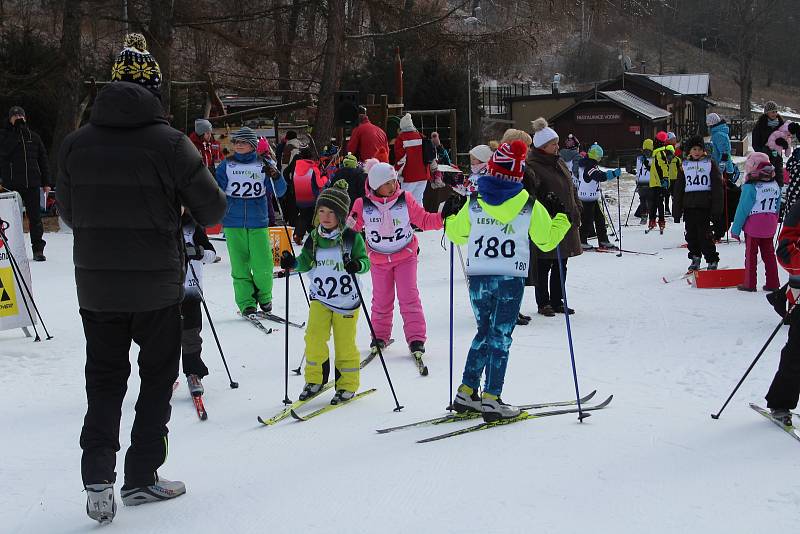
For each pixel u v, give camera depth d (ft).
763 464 14.23
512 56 68.74
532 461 14.84
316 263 19.25
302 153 48.62
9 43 67.26
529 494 13.38
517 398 19.03
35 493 14.52
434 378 21.16
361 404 19.17
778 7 235.61
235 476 14.98
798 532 11.71
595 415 17.37
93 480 12.82
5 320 25.73
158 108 13.51
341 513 13.07
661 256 41.91
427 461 15.14
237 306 31.19
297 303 31.45
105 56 79.82
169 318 13.61
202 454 16.25
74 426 18.16
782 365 15.96
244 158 28.55
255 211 28.68
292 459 15.74
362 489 13.98
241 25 73.41
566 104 154.81
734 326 25.40
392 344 24.98
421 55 72.28
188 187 13.43
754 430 15.94
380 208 23.16
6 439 17.38
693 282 33.01
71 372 22.57
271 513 13.24
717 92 241.76
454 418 17.46
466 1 65.31
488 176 17.19
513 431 16.58
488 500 13.23
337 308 19.07
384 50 92.68
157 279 13.32
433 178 50.26
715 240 45.39
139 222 13.14
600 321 27.12
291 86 88.33
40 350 24.80
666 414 17.24
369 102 63.05
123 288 13.12
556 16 68.64
